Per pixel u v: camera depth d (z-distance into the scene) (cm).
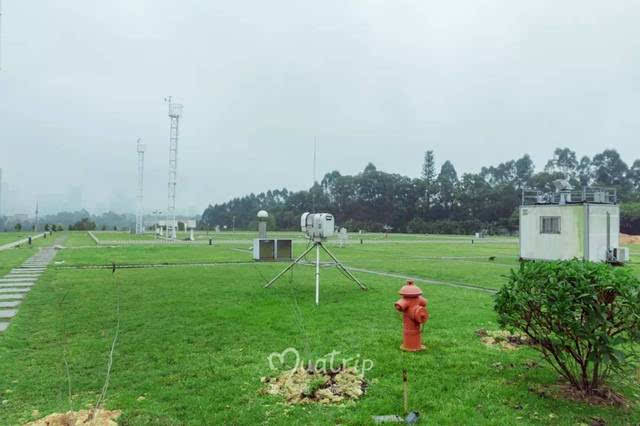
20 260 1919
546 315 413
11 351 588
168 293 1027
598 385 435
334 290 1072
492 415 389
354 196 9038
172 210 4138
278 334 660
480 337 646
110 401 422
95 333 677
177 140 4109
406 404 398
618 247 1973
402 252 2584
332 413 392
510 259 2103
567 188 2155
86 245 3106
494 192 8125
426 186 8694
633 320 384
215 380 476
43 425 369
